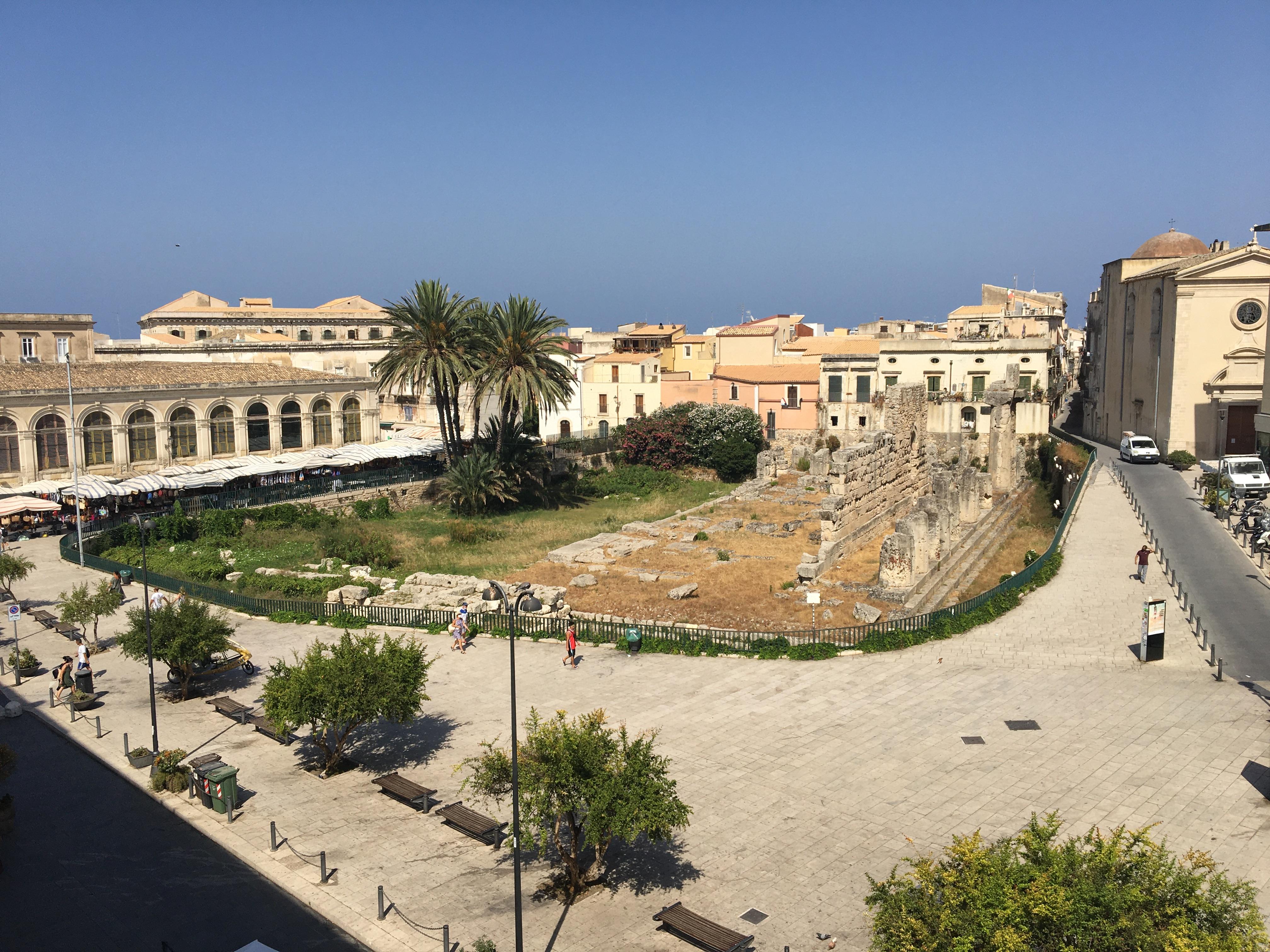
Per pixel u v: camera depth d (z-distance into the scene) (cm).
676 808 2077
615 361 10662
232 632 3628
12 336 9500
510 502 8006
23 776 2842
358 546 5928
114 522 6275
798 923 2000
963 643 3788
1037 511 7294
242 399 7900
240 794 2691
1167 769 2647
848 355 9544
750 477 9181
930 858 1752
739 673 3547
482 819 2450
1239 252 6975
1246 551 4838
